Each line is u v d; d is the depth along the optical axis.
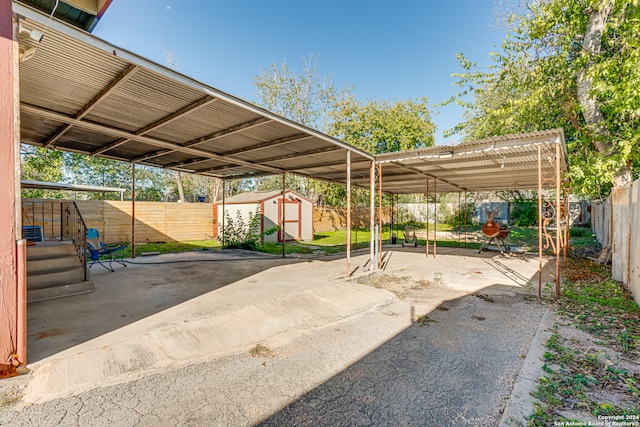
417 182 10.80
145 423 2.14
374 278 6.82
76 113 4.58
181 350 3.23
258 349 3.38
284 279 6.16
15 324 2.54
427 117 19.83
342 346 3.47
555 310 4.63
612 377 2.65
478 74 10.70
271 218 14.84
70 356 2.88
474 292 5.80
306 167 8.44
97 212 12.05
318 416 2.23
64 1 3.53
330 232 20.08
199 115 4.59
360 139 19.33
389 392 2.54
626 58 5.92
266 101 20.98
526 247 12.62
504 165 7.40
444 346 3.44
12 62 2.43
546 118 9.50
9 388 2.42
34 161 13.86
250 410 2.30
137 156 7.71
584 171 7.10
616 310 4.53
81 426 2.09
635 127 7.22
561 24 8.06
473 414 2.22
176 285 5.62
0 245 2.45
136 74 3.33
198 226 15.08
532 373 2.74
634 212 5.11
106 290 5.24
